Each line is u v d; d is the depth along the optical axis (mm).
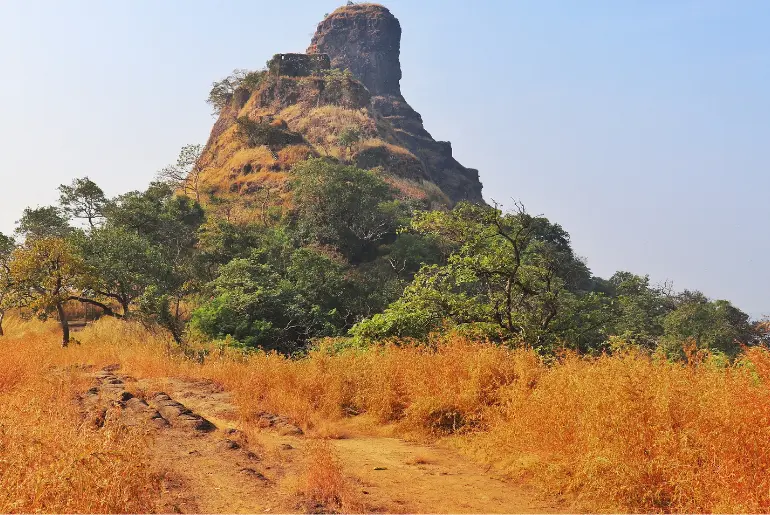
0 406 5789
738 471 4430
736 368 5688
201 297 33844
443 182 140875
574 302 14688
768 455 4473
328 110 117312
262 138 100188
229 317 26453
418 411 7664
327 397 9000
